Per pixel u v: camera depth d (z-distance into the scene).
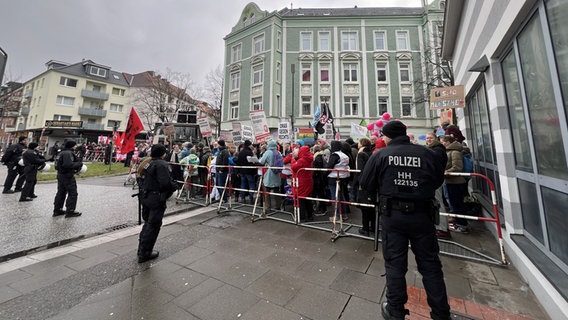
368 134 10.23
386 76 22.47
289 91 22.62
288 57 23.06
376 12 25.98
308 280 2.86
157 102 33.16
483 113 4.95
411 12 25.16
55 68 36.94
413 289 2.68
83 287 2.76
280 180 5.92
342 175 4.99
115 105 42.66
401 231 2.14
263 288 2.71
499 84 3.57
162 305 2.42
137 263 3.35
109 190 9.16
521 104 3.04
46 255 3.62
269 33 22.94
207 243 4.04
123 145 10.27
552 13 2.27
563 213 2.28
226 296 2.57
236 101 25.05
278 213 5.80
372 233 4.33
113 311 2.34
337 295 2.55
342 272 3.03
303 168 4.88
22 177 8.76
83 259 3.48
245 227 4.85
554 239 2.45
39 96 37.81
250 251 3.71
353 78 22.86
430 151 2.21
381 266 3.17
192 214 5.88
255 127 8.97
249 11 25.08
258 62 23.31
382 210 2.23
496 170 4.24
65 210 5.98
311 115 22.27
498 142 3.58
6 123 46.12
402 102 22.09
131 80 46.12
